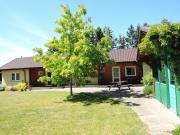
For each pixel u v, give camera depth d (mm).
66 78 22609
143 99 19641
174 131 9680
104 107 17328
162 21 10219
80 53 20719
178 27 9883
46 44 22094
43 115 15703
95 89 29609
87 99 21531
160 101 17344
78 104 19344
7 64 42938
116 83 28406
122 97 21547
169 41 9938
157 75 18859
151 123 11906
